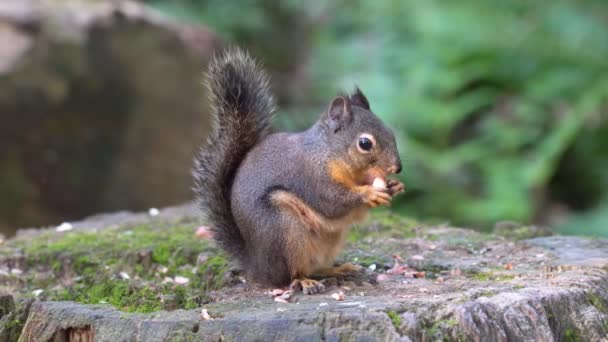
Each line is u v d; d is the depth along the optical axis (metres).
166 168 15.12
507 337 5.52
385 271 7.08
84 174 14.47
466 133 16.66
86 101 14.31
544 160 14.84
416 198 15.10
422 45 17.50
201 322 5.40
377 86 16.59
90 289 7.15
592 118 16.39
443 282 6.46
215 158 6.81
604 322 5.99
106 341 5.52
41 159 14.10
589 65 16.89
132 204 14.89
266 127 6.93
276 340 5.26
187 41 15.42
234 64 6.87
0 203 13.75
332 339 5.20
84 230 8.96
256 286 6.61
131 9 15.27
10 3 14.21
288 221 6.37
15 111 13.66
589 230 14.38
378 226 8.69
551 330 5.71
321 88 18.36
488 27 17.38
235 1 19.88
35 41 13.85
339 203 6.46
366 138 6.59
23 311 6.31
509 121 16.16
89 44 14.28
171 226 9.01
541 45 17.25
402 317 5.36
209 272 7.16
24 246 8.23
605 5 18.03
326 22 20.77
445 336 5.35
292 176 6.48
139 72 14.79
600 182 16.11
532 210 15.38
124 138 14.75
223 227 6.80
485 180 15.30
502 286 6.11
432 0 18.56
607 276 6.54
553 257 7.24
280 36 20.52
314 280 6.47
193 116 15.42
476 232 8.51
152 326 5.44
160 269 7.66
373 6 19.59
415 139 15.93
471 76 16.42
